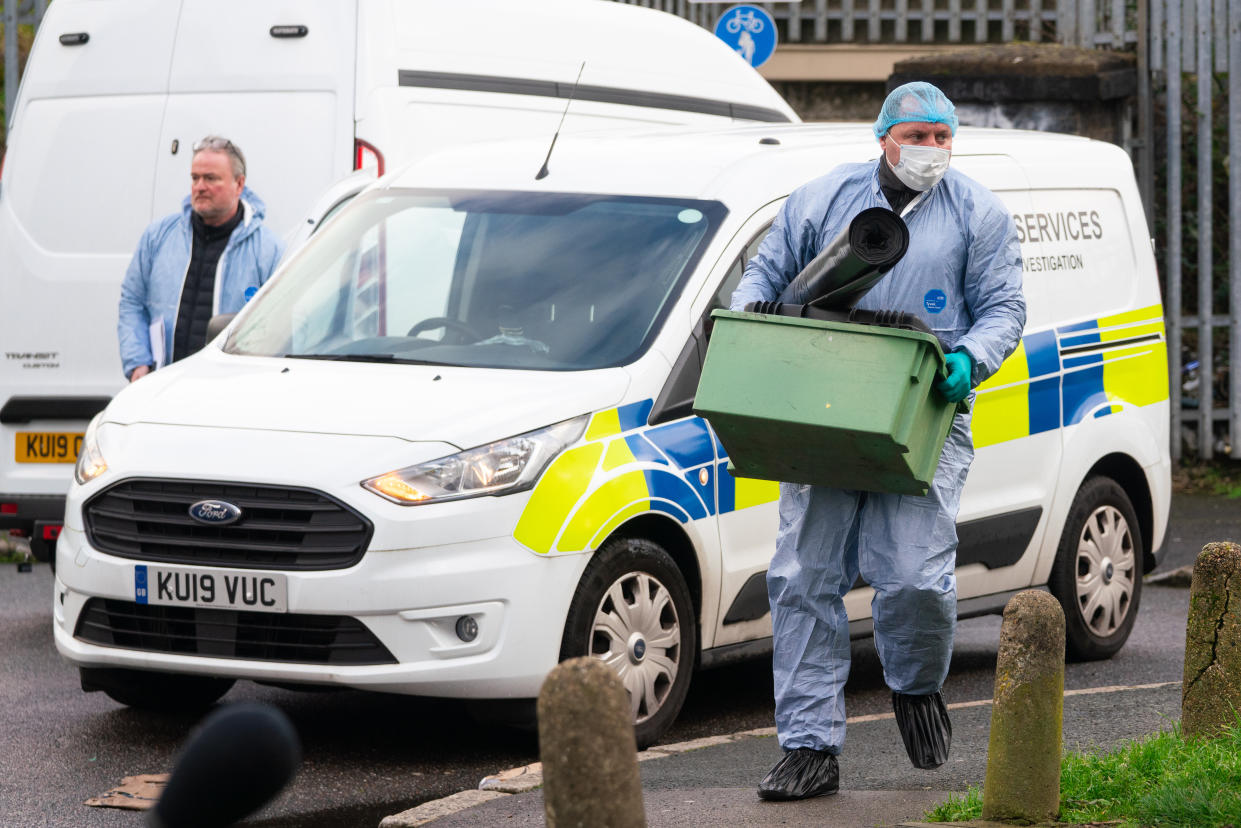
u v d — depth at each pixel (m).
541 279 21.03
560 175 22.53
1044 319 24.80
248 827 16.56
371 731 20.88
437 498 18.05
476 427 18.53
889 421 14.15
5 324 29.00
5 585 31.95
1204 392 42.81
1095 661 25.67
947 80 42.22
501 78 29.88
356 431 18.70
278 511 18.39
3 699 22.48
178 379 20.89
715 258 20.67
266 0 28.30
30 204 29.19
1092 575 25.44
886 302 15.45
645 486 19.20
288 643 18.33
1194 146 45.50
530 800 16.41
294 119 27.89
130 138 28.73
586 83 31.66
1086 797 14.91
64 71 29.36
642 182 21.98
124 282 26.77
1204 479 42.47
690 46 34.66
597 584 18.70
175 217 26.58
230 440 18.94
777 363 14.58
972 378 14.91
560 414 18.91
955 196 15.49
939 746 15.97
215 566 18.58
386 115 27.66
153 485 19.02
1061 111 41.53
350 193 25.94
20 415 28.70
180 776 4.00
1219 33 41.94
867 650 26.58
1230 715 16.67
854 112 49.34
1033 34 47.50
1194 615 16.92
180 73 28.59
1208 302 42.56
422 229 22.31
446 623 17.98
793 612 15.88
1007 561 23.97
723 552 20.25
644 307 20.36
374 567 17.89
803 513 15.71
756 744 18.80
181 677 21.28
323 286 22.23
